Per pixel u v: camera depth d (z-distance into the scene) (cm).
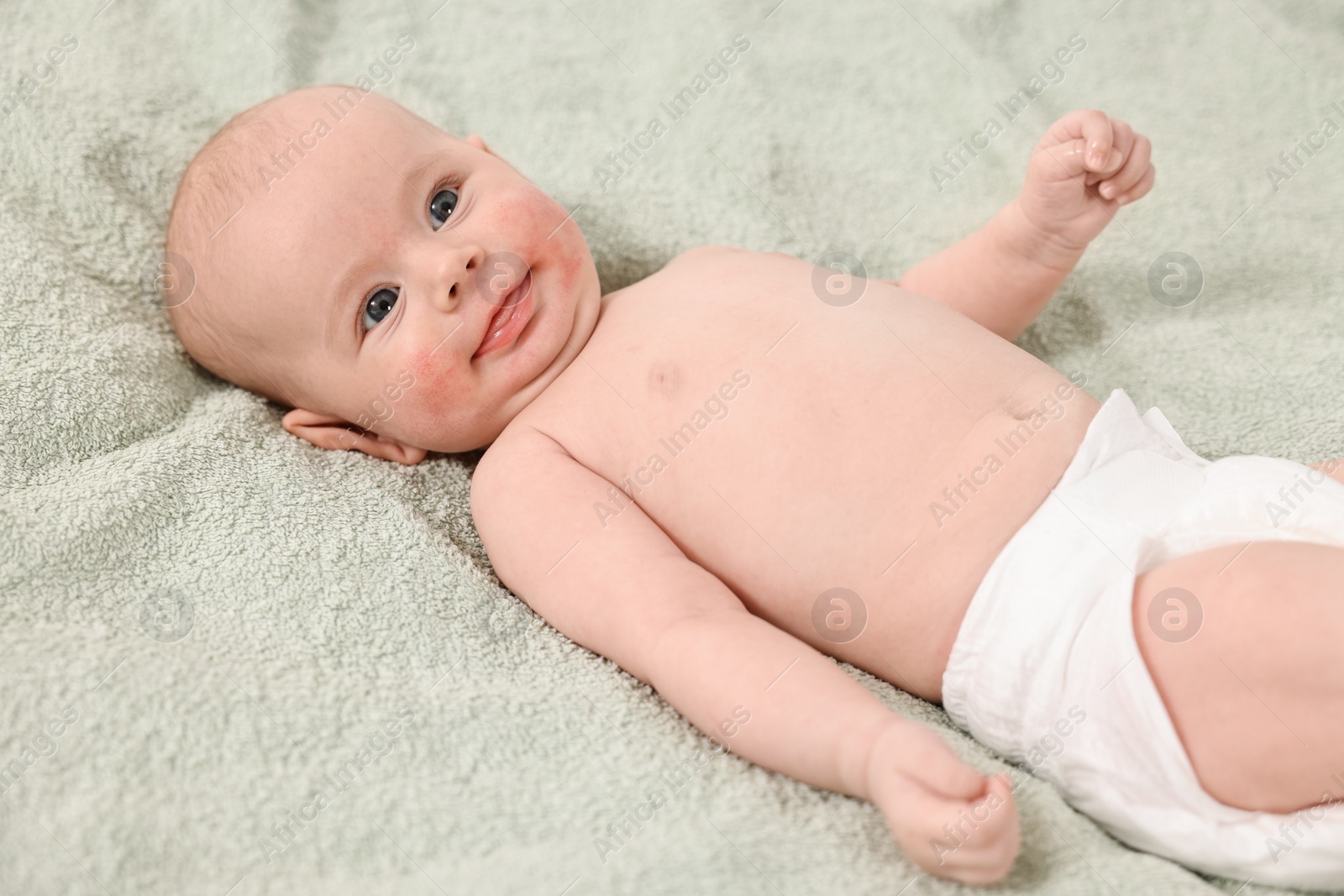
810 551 112
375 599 117
